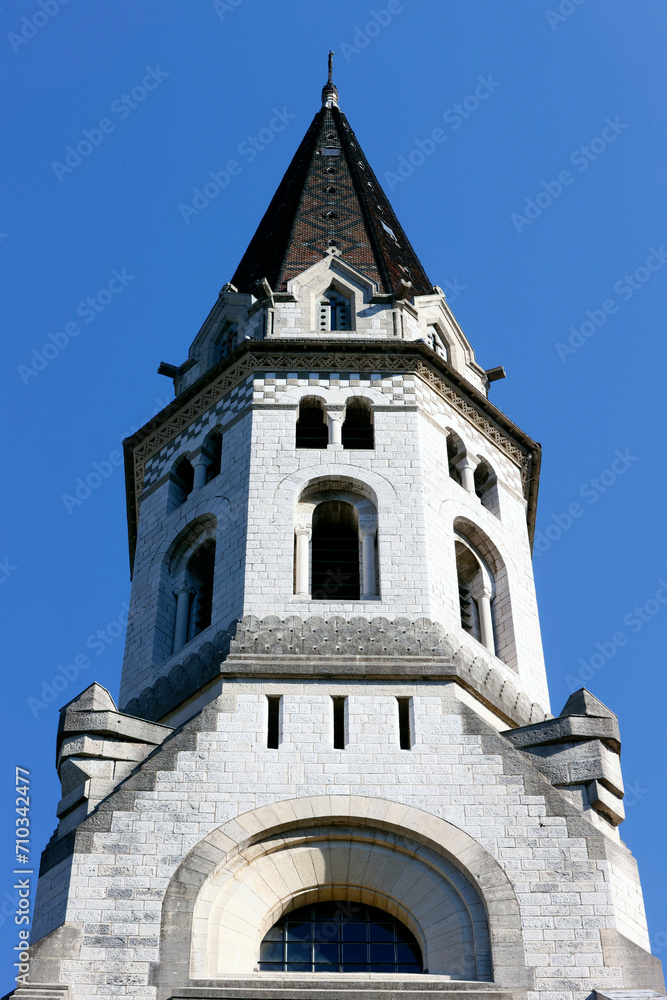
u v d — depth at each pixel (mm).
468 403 59719
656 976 39344
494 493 58406
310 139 76250
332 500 53875
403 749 44781
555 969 39500
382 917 42969
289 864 42688
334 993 38250
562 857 42031
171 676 49938
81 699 46875
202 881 41281
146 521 57531
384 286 62125
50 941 39531
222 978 39688
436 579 51094
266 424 55688
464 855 42125
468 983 39156
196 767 43844
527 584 56094
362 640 48281
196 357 63094
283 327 60094
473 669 49438
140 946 39656
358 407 57156
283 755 44375
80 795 44656
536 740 45906
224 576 51188
